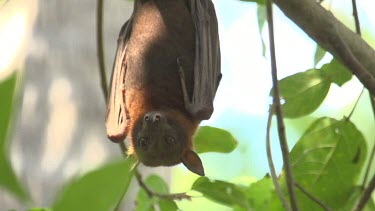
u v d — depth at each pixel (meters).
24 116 17.50
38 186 17.14
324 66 11.74
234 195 11.38
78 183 5.43
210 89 12.20
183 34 12.28
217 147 12.66
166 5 12.38
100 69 11.82
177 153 12.49
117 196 5.48
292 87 11.71
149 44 12.28
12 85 5.62
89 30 17.83
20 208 15.95
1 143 5.88
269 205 11.62
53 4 17.89
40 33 17.92
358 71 9.90
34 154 17.36
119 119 12.30
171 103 12.47
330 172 11.93
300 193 11.99
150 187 11.57
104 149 17.31
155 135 12.16
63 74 17.64
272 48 9.09
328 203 12.01
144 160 12.45
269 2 9.05
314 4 10.25
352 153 11.88
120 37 12.69
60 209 5.45
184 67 12.24
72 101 17.50
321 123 11.89
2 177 6.05
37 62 17.75
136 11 12.61
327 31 10.20
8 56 18.05
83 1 17.89
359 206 10.84
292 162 11.94
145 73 12.34
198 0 12.40
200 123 13.20
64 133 17.38
